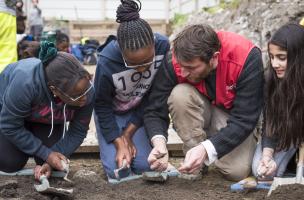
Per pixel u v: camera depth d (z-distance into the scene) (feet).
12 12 13.66
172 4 50.39
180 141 11.55
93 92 8.95
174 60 8.94
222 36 8.74
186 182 9.21
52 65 8.09
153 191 8.61
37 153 8.94
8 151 9.29
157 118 9.34
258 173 8.64
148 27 8.25
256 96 8.67
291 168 9.58
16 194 8.25
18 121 8.64
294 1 15.25
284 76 8.13
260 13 16.69
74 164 11.08
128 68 9.09
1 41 13.55
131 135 9.96
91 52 36.40
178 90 8.98
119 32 8.21
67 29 47.16
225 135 8.51
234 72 8.57
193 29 7.97
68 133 9.38
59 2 58.44
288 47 7.91
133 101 9.86
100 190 8.72
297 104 8.27
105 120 9.67
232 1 21.18
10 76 8.87
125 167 9.30
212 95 9.14
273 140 8.95
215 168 10.37
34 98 8.50
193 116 9.06
